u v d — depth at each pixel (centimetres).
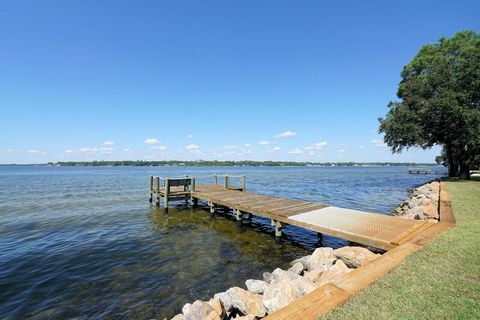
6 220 1417
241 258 861
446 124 2286
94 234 1146
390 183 3825
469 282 383
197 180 4369
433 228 686
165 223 1335
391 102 2762
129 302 602
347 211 1035
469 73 2227
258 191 2777
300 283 455
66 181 4269
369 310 315
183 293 638
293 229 1202
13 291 653
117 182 4072
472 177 2798
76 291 652
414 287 370
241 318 439
